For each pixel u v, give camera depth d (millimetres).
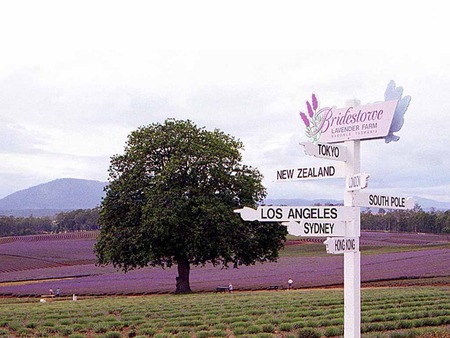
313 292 40719
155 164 48500
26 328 21812
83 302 38062
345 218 8211
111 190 48312
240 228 47500
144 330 20438
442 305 25547
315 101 9156
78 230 190875
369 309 25156
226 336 19203
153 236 44250
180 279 49594
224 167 48688
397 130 8047
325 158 8320
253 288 53062
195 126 50781
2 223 187500
